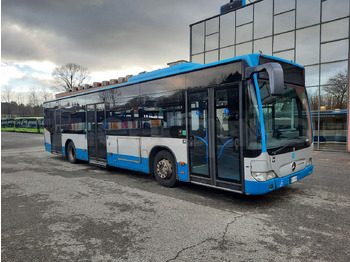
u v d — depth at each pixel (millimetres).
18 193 5914
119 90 7570
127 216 4402
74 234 3732
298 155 5055
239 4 16078
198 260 2977
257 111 4371
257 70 4277
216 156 5047
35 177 7672
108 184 6715
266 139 4402
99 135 8539
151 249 3256
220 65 4961
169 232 3748
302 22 13531
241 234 3643
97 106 8555
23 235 3727
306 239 3461
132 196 5578
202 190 6016
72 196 5641
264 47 14844
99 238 3592
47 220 4277
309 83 13602
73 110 9992
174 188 6219
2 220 4293
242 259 2984
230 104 4781
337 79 12742
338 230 3730
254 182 4391
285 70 5055
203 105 5277
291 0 13781
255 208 4719
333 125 13070
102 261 2988
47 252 3227
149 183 6785
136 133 6988
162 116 6207
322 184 6375
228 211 4582
